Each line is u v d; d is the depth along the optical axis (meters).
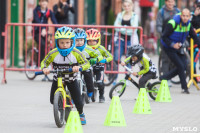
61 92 17.36
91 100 23.70
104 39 31.70
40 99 24.36
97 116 20.03
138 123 18.62
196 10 31.19
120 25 32.12
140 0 79.69
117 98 18.25
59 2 35.06
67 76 17.59
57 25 31.80
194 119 19.61
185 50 30.31
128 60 24.88
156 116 20.23
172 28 27.33
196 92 28.36
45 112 20.77
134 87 30.22
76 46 21.00
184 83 27.80
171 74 29.33
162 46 31.02
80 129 15.92
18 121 18.70
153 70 24.84
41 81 32.47
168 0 31.39
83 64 17.52
